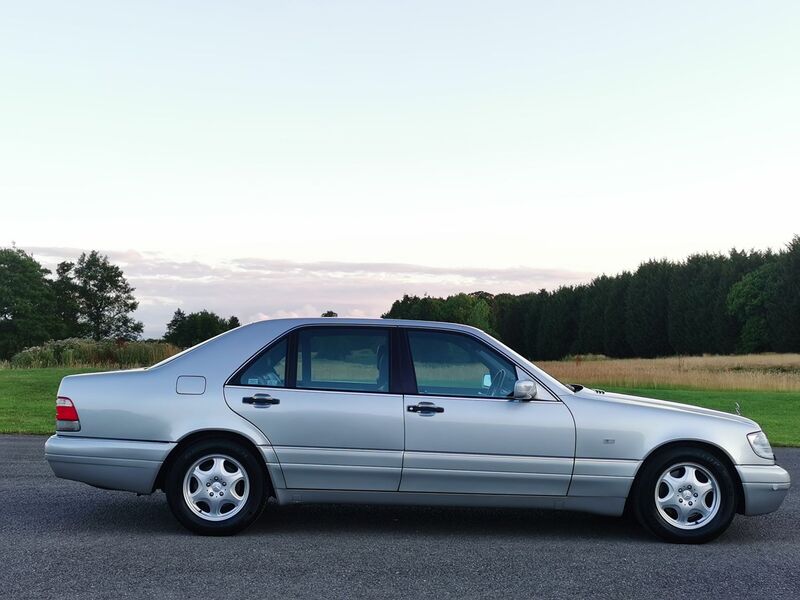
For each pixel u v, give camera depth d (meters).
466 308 125.88
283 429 6.48
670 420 6.57
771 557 6.07
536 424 6.48
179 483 6.46
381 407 6.49
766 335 80.25
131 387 6.59
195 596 4.89
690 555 6.11
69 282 111.88
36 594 4.89
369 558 5.85
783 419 18.61
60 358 31.12
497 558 5.91
